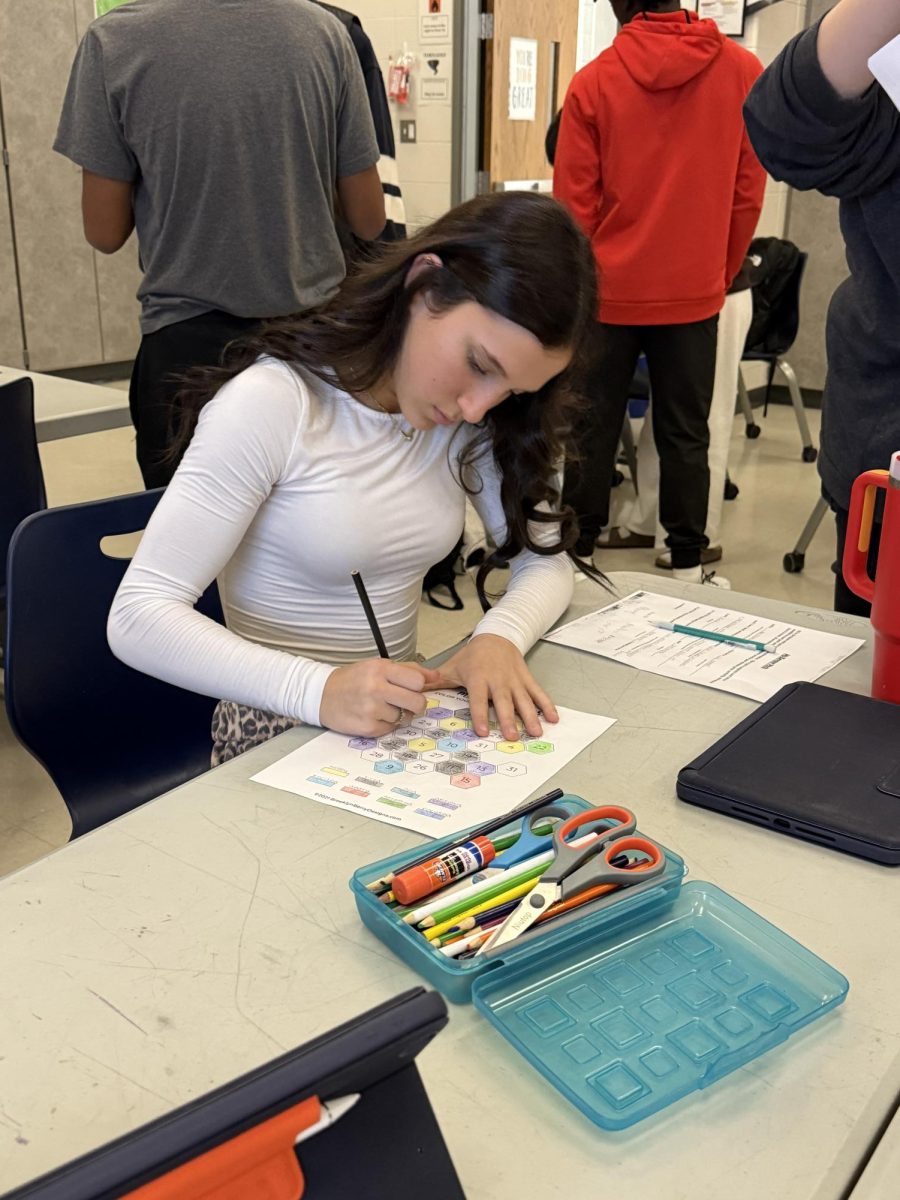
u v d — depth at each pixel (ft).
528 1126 1.85
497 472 4.24
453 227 3.46
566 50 15.58
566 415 4.19
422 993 1.51
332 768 3.01
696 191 9.34
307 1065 1.39
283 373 3.78
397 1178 1.51
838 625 4.05
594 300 3.66
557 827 2.54
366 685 3.19
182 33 6.75
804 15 16.05
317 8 7.25
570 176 9.66
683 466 10.27
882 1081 1.95
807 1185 1.74
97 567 4.26
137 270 19.10
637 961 2.22
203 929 2.33
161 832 2.69
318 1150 1.45
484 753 3.09
